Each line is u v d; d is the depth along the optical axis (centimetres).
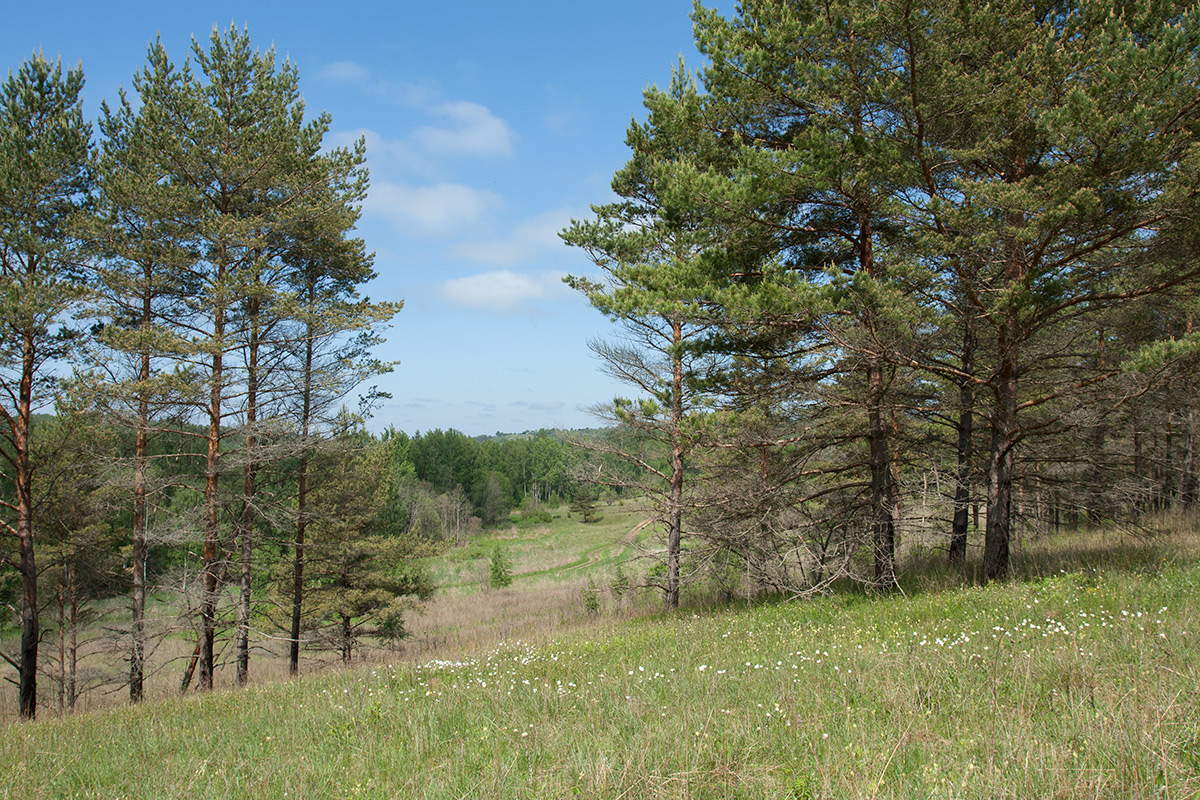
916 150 984
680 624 1154
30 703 1431
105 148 1548
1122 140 813
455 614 3188
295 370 1620
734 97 1069
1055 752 358
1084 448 1341
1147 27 894
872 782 351
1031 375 1258
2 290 1304
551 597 3216
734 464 1569
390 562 2355
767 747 438
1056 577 985
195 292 1569
